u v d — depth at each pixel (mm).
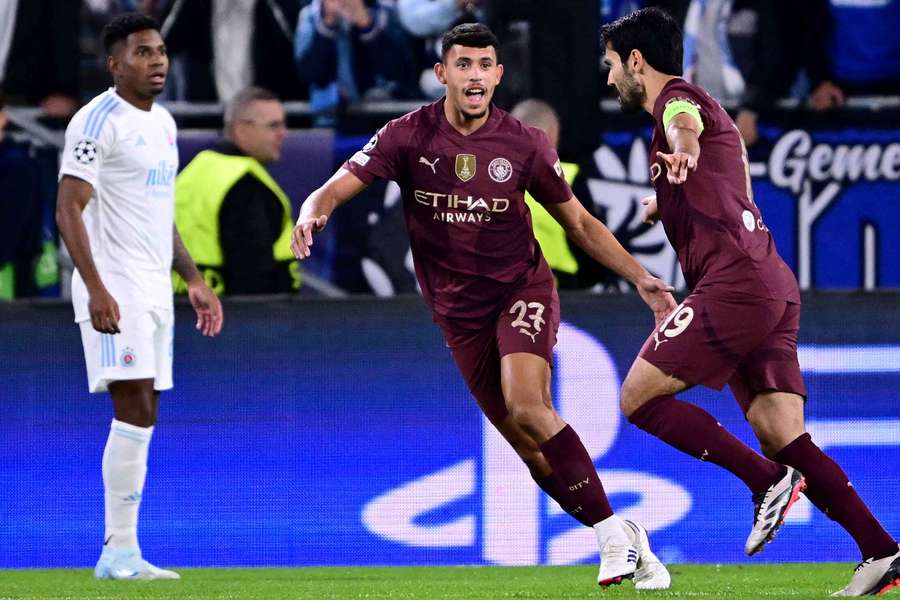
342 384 18922
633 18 14086
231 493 18797
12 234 23266
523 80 22938
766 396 13688
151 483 18797
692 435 13312
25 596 14898
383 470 18797
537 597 13812
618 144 23547
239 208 21734
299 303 18984
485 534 18688
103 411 18938
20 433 18875
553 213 14656
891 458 18766
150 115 17219
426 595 14406
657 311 14727
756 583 15648
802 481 13195
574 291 19500
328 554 18734
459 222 14203
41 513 18781
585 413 18844
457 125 14164
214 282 21750
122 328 16922
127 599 14500
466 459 18781
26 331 18953
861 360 18828
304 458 18844
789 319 13703
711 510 18609
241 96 21828
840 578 16266
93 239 16891
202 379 18938
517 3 22938
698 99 13555
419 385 18875
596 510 13555
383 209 23172
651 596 13570
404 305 18969
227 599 14375
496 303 14422
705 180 13422
